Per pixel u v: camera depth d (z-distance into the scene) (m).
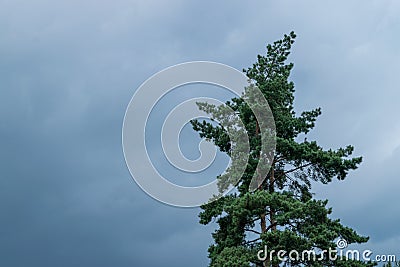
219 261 28.95
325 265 28.78
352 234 29.69
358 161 31.44
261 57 33.53
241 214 29.11
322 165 31.59
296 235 28.06
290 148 31.55
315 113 33.50
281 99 32.47
